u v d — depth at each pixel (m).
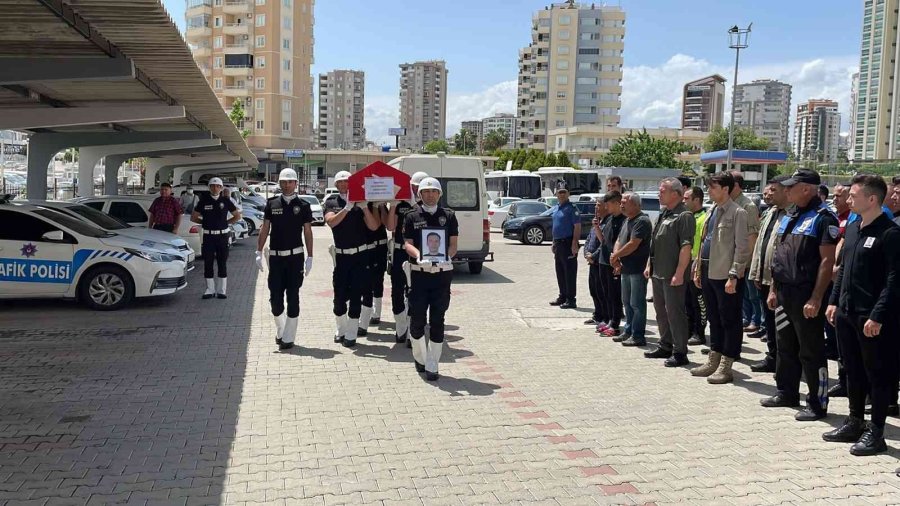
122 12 8.32
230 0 87.69
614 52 105.94
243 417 6.03
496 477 4.82
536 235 25.22
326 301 12.23
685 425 5.97
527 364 8.02
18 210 10.70
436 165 15.46
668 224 7.83
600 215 10.28
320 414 6.12
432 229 7.18
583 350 8.75
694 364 8.05
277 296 8.48
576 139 97.81
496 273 16.84
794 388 6.44
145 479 4.72
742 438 5.66
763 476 4.89
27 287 10.52
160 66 11.52
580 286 14.84
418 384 7.10
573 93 106.38
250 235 26.52
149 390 6.78
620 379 7.41
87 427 5.73
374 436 5.59
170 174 46.56
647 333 9.94
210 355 8.20
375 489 4.60
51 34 8.90
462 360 8.18
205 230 11.91
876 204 5.19
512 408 6.37
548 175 42.75
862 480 4.83
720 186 7.08
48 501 4.34
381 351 8.49
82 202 16.16
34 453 5.16
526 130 122.56
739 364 8.12
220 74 88.94
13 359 7.89
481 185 15.73
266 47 88.25
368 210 8.52
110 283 10.78
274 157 84.44
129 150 24.91
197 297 12.26
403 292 8.75
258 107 89.44
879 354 5.21
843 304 5.41
